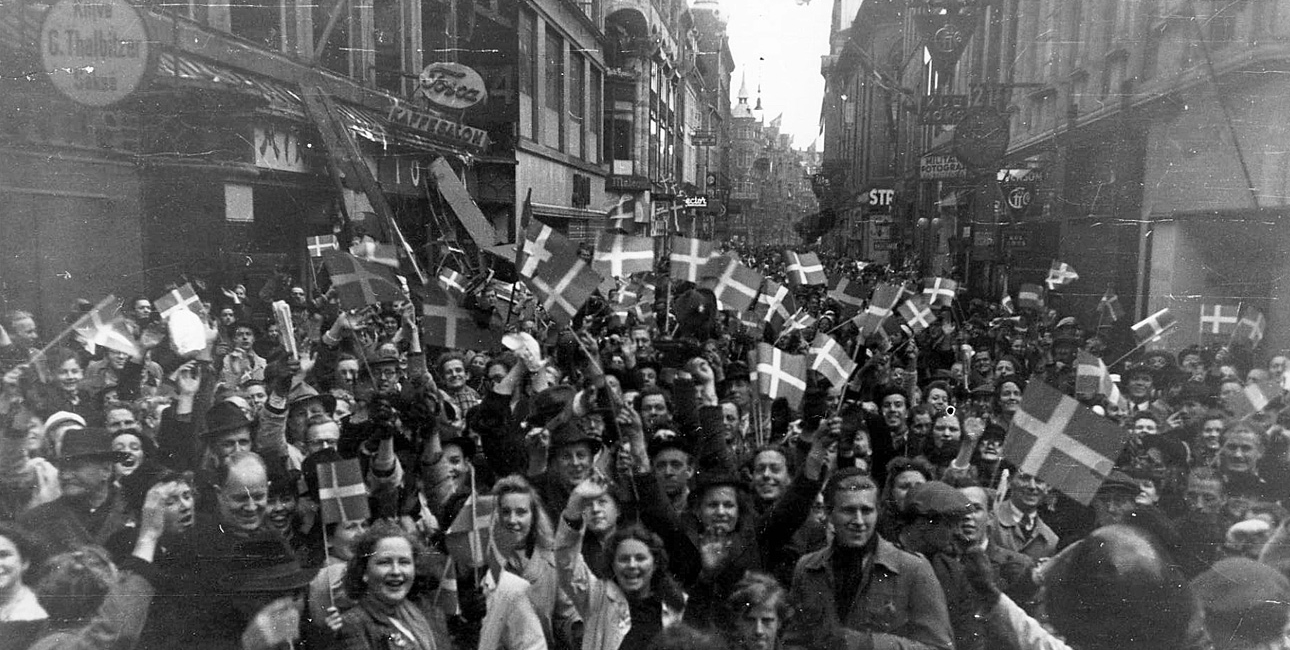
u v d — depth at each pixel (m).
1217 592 4.07
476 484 4.80
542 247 6.31
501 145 21.56
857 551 3.76
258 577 3.86
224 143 11.12
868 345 8.88
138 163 10.02
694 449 4.62
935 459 5.69
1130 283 13.29
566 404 5.25
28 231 8.75
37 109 8.81
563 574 3.95
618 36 35.25
